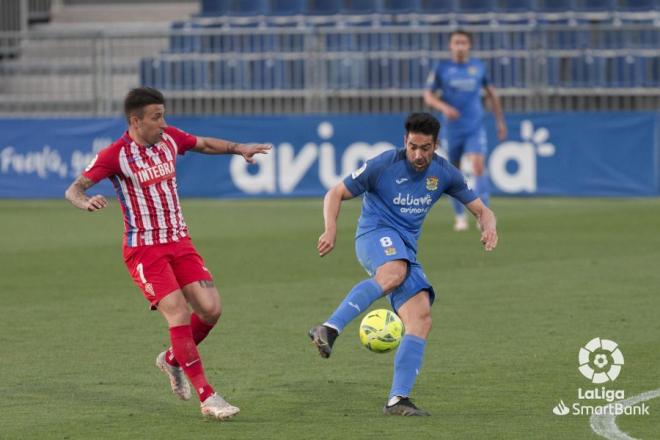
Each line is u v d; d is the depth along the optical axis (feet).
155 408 58.80
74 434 53.67
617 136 165.99
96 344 74.90
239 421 55.83
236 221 147.74
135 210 58.34
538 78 171.42
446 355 70.28
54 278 103.30
